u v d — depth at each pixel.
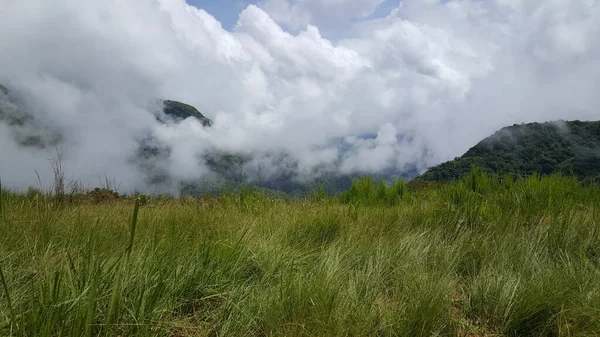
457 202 5.52
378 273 2.82
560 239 3.70
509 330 2.33
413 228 4.44
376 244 3.55
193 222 4.06
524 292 2.48
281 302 2.21
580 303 2.38
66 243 2.91
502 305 2.46
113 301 1.60
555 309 2.34
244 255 3.04
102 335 1.81
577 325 2.21
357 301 2.34
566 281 2.63
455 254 3.38
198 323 2.23
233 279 2.68
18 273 2.18
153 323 1.99
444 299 2.40
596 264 3.21
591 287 2.59
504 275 2.78
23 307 1.92
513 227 4.09
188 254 2.88
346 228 4.23
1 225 3.16
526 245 3.48
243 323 2.18
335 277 2.62
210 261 2.80
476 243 3.66
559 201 5.13
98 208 5.64
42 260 2.40
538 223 4.26
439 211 4.94
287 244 3.57
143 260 2.45
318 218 4.59
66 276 2.08
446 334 2.25
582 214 4.68
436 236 3.82
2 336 1.64
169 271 2.45
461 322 2.41
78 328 1.58
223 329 2.07
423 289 2.47
